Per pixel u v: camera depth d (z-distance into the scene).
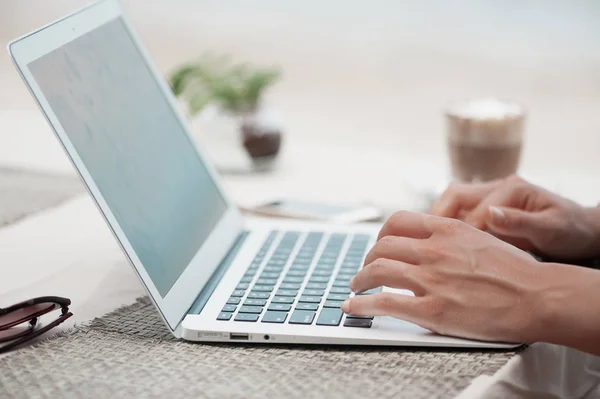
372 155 1.46
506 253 0.70
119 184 0.76
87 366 0.65
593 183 1.25
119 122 0.82
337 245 0.92
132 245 0.72
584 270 0.68
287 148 1.52
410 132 2.44
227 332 0.69
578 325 0.65
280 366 0.65
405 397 0.59
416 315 0.68
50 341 0.70
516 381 0.64
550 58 2.79
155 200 0.81
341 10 3.09
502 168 1.16
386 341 0.67
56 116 0.70
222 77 1.33
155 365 0.65
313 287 0.79
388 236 0.75
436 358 0.65
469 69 2.87
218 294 0.78
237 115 1.32
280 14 3.18
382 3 3.04
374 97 2.76
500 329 0.66
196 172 0.94
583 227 0.87
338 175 1.32
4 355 0.68
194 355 0.67
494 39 2.89
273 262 0.87
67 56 0.77
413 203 1.16
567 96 2.60
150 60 0.96
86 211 1.14
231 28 3.22
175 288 0.74
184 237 0.83
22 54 0.70
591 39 2.73
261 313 0.73
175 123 0.95
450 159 1.19
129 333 0.72
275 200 1.15
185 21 3.28
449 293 0.68
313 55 3.05
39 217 1.11
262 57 3.01
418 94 2.74
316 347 0.68
